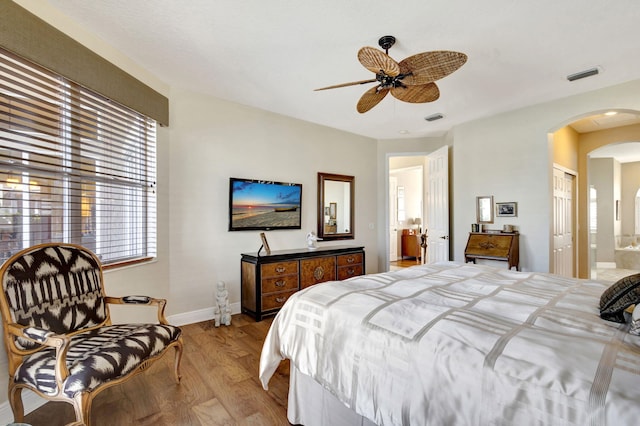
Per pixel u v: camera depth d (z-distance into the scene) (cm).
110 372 153
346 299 166
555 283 199
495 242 392
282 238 422
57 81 210
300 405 171
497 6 205
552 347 104
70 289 189
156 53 264
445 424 105
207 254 354
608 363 93
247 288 365
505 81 315
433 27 228
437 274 229
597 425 80
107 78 243
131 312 277
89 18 218
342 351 143
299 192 436
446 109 396
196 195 345
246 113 386
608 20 219
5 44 172
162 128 315
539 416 88
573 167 508
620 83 320
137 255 294
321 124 464
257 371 234
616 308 125
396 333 130
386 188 544
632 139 484
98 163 247
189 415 181
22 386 153
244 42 248
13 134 187
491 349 107
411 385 116
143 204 301
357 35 238
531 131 384
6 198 185
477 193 434
